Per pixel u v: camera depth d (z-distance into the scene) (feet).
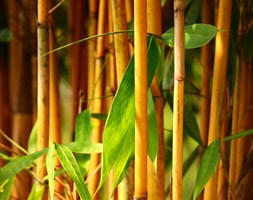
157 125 3.20
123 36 3.16
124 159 3.11
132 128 3.12
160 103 3.24
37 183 3.34
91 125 3.46
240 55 3.49
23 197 4.08
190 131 3.54
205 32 3.01
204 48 3.74
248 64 3.55
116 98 3.04
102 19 3.64
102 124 3.80
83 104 4.05
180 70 2.94
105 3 3.62
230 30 3.39
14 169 3.18
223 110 3.42
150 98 3.17
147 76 3.03
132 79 3.06
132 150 3.14
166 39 3.09
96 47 3.84
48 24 3.32
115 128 3.06
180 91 2.96
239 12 3.47
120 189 3.31
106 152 3.04
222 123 3.44
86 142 3.27
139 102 2.97
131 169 3.30
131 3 3.51
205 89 3.89
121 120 3.07
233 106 3.47
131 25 3.49
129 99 3.07
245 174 3.51
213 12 4.00
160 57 3.11
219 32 3.20
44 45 3.32
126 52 3.17
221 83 3.22
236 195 3.51
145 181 3.02
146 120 2.99
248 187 3.52
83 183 3.10
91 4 3.91
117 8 3.16
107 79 4.01
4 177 3.17
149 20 3.14
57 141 3.76
